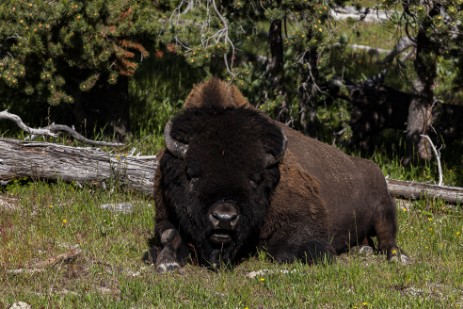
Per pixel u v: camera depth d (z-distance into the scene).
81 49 35.62
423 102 41.03
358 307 21.56
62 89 38.38
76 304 21.28
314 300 21.95
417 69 40.53
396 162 41.59
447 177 40.62
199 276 24.30
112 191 33.34
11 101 43.09
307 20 34.97
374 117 44.25
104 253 26.03
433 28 35.47
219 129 22.94
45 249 26.39
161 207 25.73
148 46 38.31
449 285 24.36
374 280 24.36
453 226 32.16
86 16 35.22
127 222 30.11
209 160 22.61
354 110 44.31
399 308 21.67
